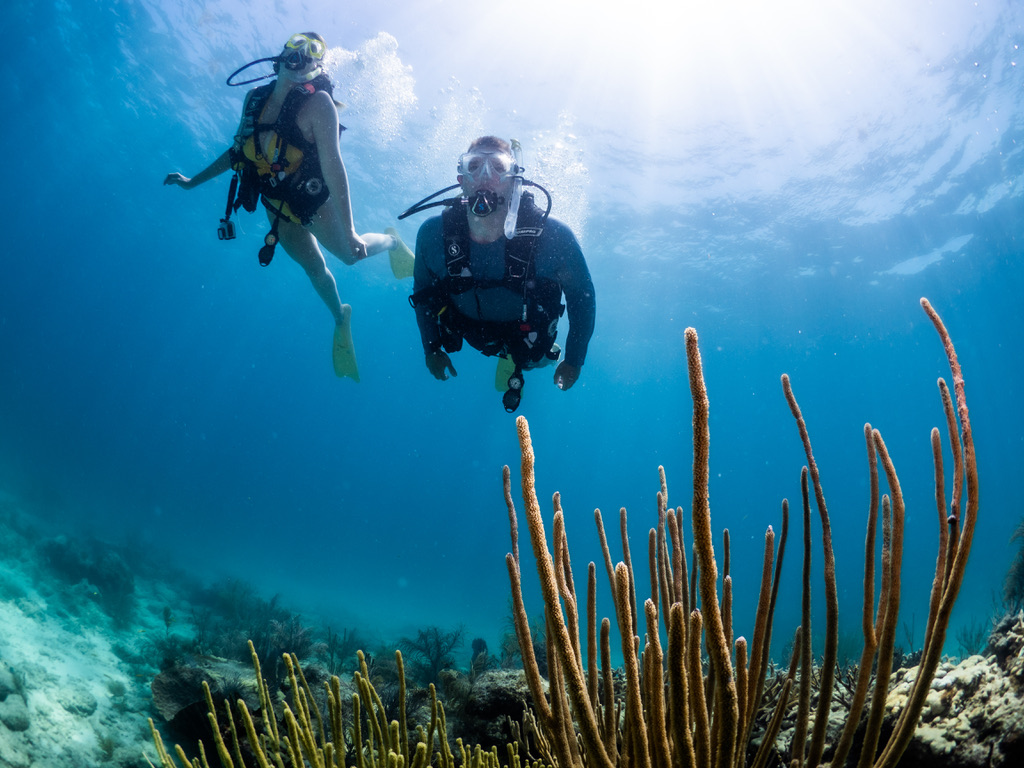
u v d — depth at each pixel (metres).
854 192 25.59
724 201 26.03
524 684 4.49
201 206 36.72
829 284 36.19
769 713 2.98
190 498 68.62
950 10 17.83
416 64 20.53
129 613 14.34
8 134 36.38
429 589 55.44
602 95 21.09
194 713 6.63
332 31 20.03
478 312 3.93
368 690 1.62
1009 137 22.28
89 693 8.82
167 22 21.56
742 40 19.27
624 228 28.22
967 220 28.58
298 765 1.47
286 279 47.44
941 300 40.81
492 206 3.57
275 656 10.57
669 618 0.93
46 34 24.45
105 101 28.34
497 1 18.41
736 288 36.56
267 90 4.17
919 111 21.25
